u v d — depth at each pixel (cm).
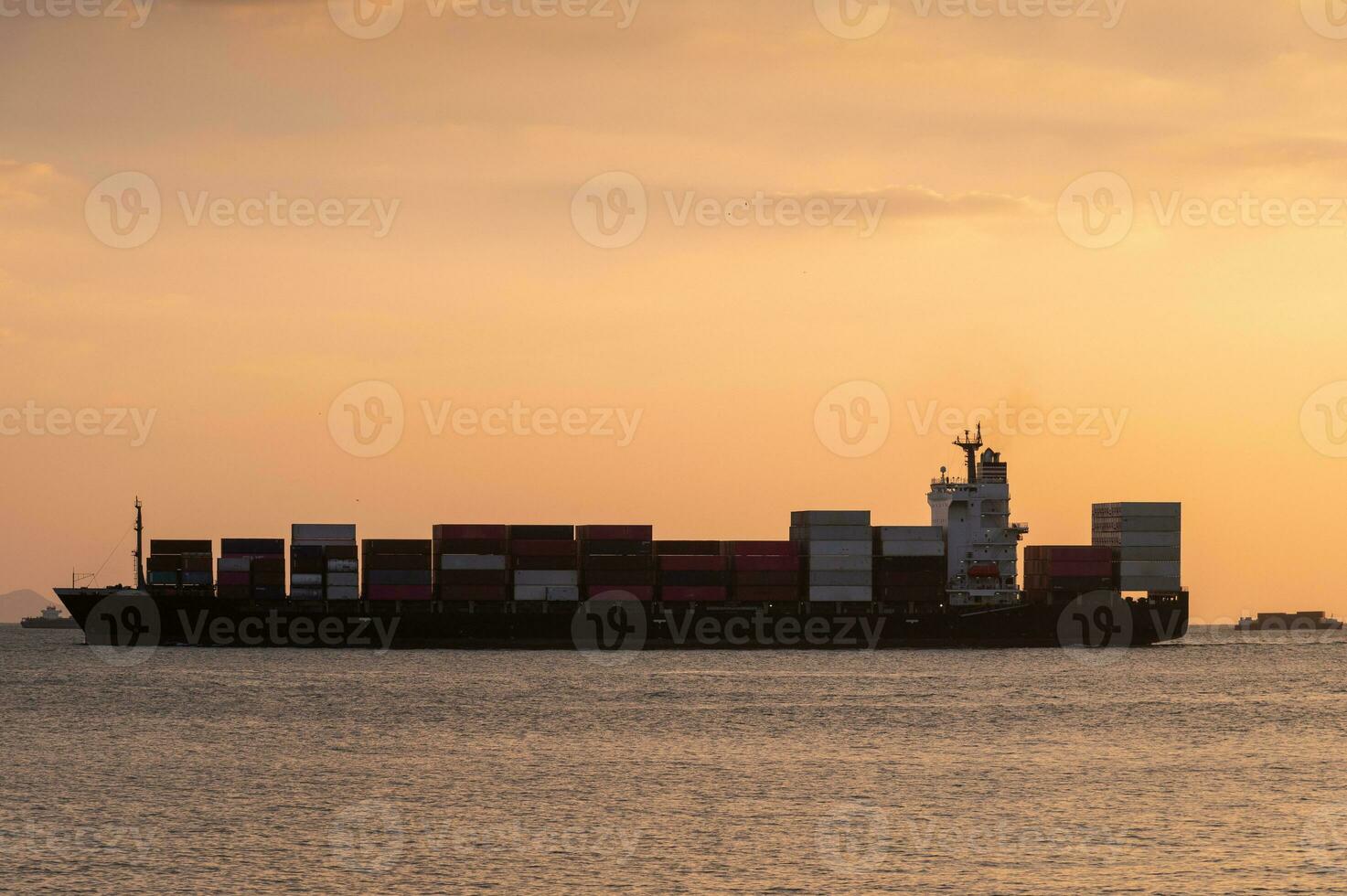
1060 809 12138
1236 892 9738
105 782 13375
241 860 10488
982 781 13412
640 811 12012
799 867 10312
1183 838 11138
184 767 14162
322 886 9869
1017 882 9975
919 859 10525
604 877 10062
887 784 13238
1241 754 15150
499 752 15038
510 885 9875
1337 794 12862
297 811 12038
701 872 10175
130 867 10325
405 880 10006
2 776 13688
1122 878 10075
